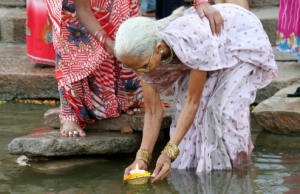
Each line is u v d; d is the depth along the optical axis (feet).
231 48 12.28
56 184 12.14
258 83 12.80
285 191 11.48
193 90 11.78
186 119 11.91
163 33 11.23
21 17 23.27
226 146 12.62
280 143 14.74
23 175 12.71
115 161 13.58
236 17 12.49
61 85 13.73
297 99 16.05
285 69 18.84
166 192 11.51
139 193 11.51
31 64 20.30
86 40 13.65
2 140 15.14
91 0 13.41
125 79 14.25
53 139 13.34
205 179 12.17
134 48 10.45
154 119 12.45
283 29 18.69
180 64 12.05
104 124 14.39
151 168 13.04
